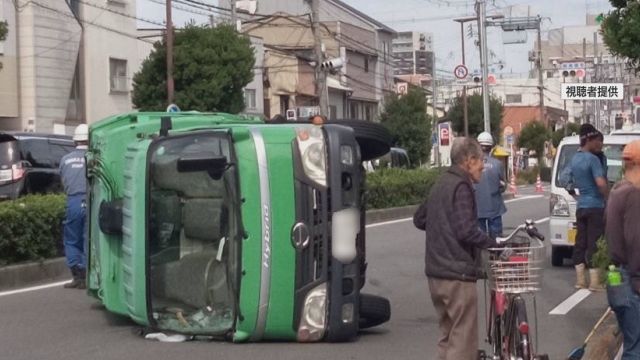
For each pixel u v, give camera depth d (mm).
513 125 86062
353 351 9859
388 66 69812
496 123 64438
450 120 60844
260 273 9789
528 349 7348
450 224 7664
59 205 15672
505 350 7711
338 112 58938
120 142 11273
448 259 7688
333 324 10000
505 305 7688
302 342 10148
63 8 39438
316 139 9898
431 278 7812
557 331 11086
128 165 10594
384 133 10758
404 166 40531
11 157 20828
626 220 7398
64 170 13945
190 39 39000
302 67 55688
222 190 9938
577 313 12180
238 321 9914
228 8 51281
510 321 7609
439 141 44500
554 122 80812
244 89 46906
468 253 7695
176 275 10234
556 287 14273
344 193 9938
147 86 39188
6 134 20953
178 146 10062
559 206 16406
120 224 10836
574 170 13500
